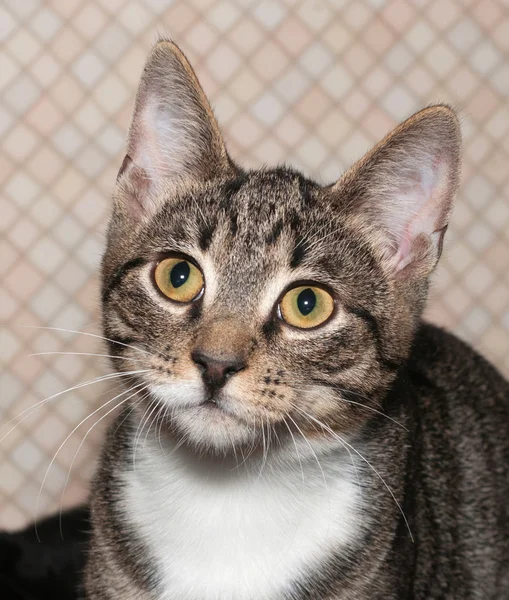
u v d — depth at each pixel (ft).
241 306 1.27
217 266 1.29
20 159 1.83
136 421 1.39
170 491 1.36
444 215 1.33
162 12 1.82
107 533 1.38
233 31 1.84
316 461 1.34
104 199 1.85
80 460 1.86
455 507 1.49
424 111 1.31
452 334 1.77
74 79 1.82
